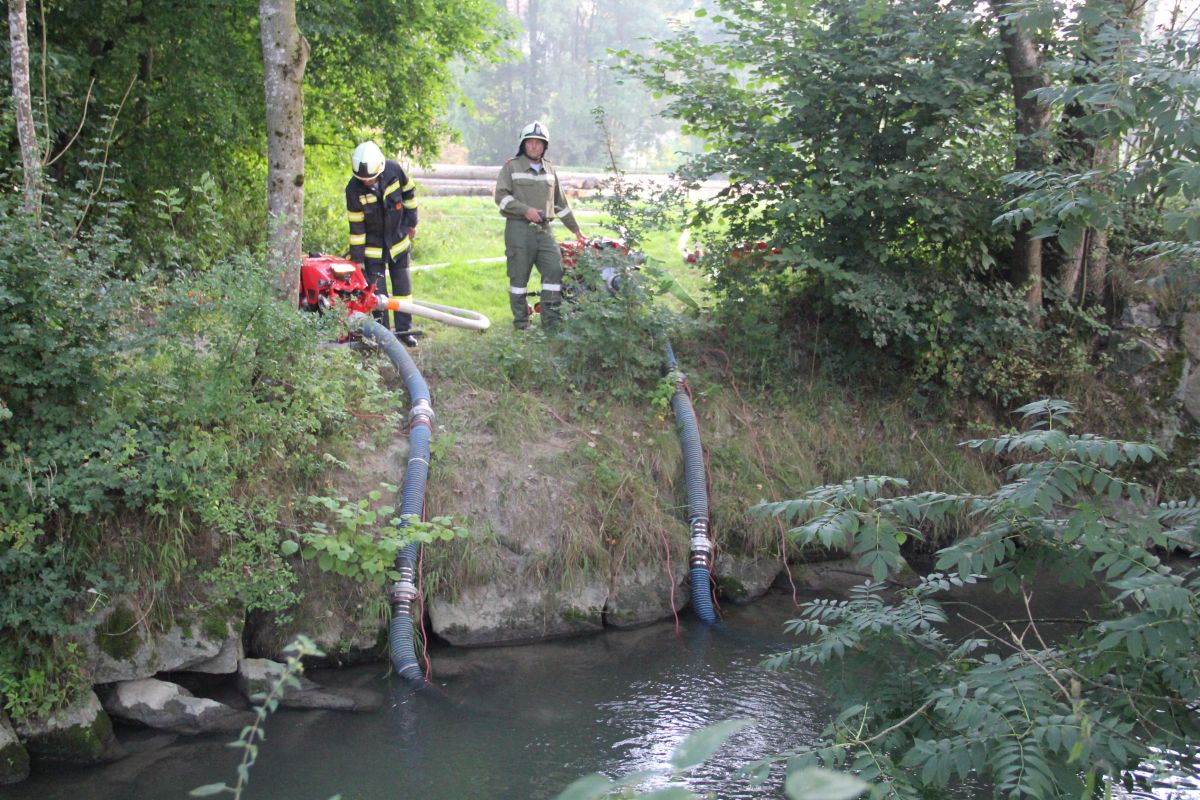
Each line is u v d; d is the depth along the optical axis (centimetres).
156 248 1062
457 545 744
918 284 941
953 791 521
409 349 928
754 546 839
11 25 668
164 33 1032
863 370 988
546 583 761
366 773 554
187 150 1068
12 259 616
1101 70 431
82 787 548
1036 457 944
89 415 652
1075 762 327
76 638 611
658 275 911
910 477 925
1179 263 513
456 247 1467
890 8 923
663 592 793
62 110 971
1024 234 967
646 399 901
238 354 688
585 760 568
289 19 747
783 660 417
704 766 557
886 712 400
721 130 1011
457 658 711
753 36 952
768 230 973
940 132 908
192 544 663
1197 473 901
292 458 716
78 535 622
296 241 763
